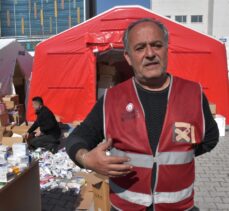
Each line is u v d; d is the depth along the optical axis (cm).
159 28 189
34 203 425
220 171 670
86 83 1095
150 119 187
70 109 1110
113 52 1327
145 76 187
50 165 670
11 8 7156
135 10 1051
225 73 1052
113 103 193
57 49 1101
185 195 191
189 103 190
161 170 185
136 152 186
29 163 402
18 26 7188
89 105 1094
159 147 184
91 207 495
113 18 1054
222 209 491
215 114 999
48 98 1117
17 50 1351
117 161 167
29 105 1125
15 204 389
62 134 987
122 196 193
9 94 1222
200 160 749
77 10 7038
